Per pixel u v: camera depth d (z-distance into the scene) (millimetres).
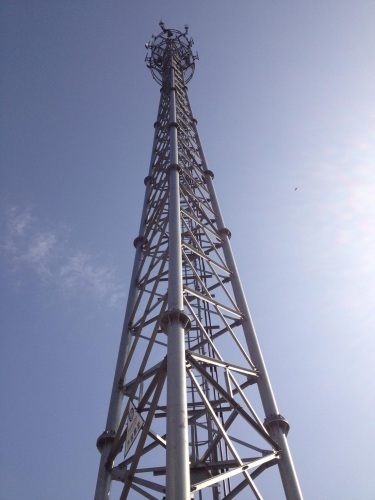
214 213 26859
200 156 31625
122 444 15609
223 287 20984
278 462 15211
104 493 14930
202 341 21125
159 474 15891
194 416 18750
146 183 29375
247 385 17953
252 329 19891
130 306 21594
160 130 33406
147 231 24719
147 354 16625
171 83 35938
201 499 17172
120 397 17953
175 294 15828
